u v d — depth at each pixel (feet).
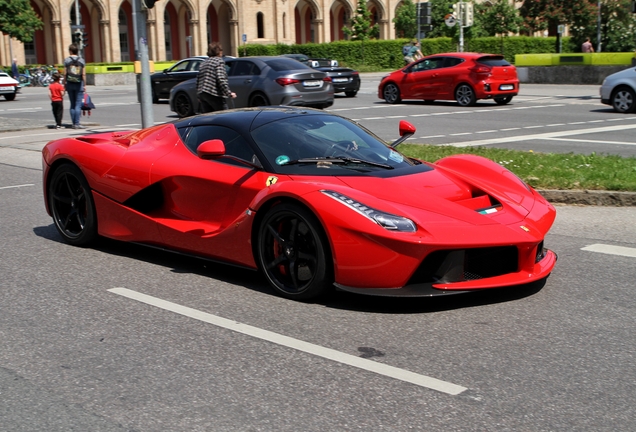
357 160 17.87
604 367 12.62
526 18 142.72
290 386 11.94
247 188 17.38
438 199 16.31
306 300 16.12
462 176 18.12
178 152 19.53
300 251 16.11
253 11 197.06
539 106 68.28
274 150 17.84
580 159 32.73
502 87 69.92
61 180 21.63
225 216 18.02
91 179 20.56
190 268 19.10
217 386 11.99
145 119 42.22
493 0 159.22
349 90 84.58
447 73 71.10
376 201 15.55
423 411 11.01
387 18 218.79
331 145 18.33
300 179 16.92
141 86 41.96
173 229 18.71
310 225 15.57
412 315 15.24
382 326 14.64
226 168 18.15
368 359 13.01
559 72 98.02
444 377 12.23
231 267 19.16
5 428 10.69
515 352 13.29
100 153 20.74
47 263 19.75
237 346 13.70
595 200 26.63
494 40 149.18
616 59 93.25
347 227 14.98
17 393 11.84
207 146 17.29
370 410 11.06
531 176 28.91
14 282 18.01
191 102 64.18
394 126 53.21
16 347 13.82
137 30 41.52
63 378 12.40
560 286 17.19
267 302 16.22
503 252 15.85
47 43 170.81
